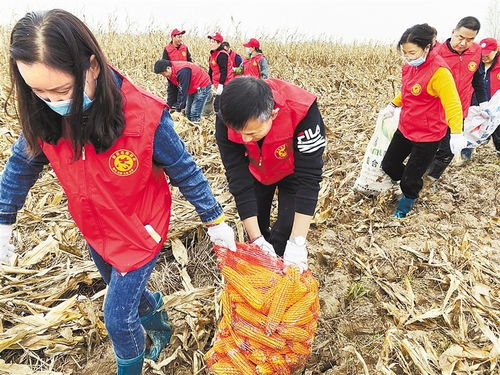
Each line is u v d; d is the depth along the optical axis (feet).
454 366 7.70
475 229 12.01
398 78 35.99
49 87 4.40
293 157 7.75
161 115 5.46
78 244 11.04
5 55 31.55
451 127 10.62
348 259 10.57
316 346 8.49
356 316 9.04
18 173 5.88
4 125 18.71
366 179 13.15
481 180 14.98
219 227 6.54
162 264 10.52
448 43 13.89
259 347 6.42
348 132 20.33
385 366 7.64
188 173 5.96
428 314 8.67
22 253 10.66
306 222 7.37
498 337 8.30
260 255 6.79
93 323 8.37
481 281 9.82
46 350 8.03
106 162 5.35
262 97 5.97
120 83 5.26
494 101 15.61
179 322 8.73
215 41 23.88
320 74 40.40
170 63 21.58
